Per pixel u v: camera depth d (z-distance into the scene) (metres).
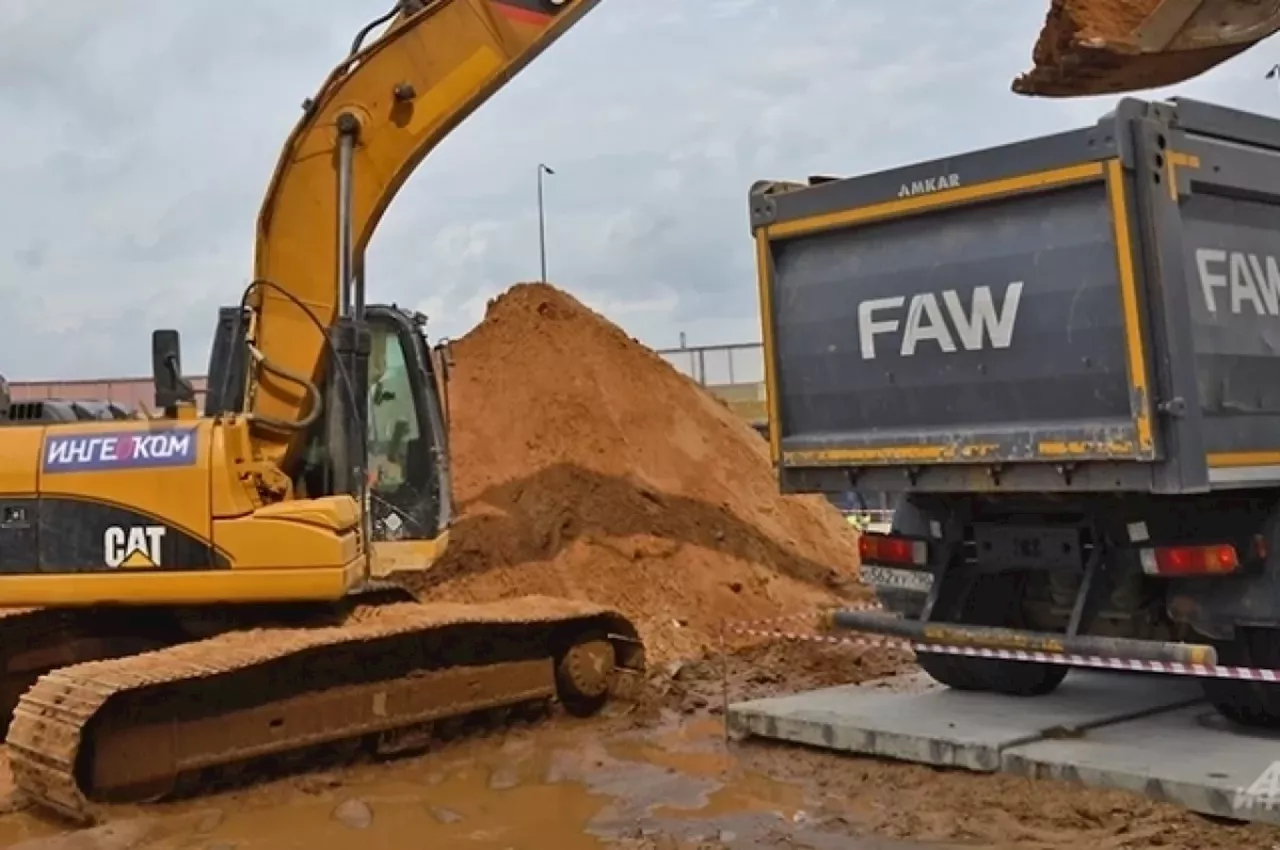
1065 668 8.23
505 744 8.00
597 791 6.89
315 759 7.43
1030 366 6.68
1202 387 6.40
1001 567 7.40
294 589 7.49
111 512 7.65
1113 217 6.30
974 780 6.66
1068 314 6.52
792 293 7.76
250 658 6.77
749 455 14.49
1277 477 6.68
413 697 7.73
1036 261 6.64
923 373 7.14
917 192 7.05
